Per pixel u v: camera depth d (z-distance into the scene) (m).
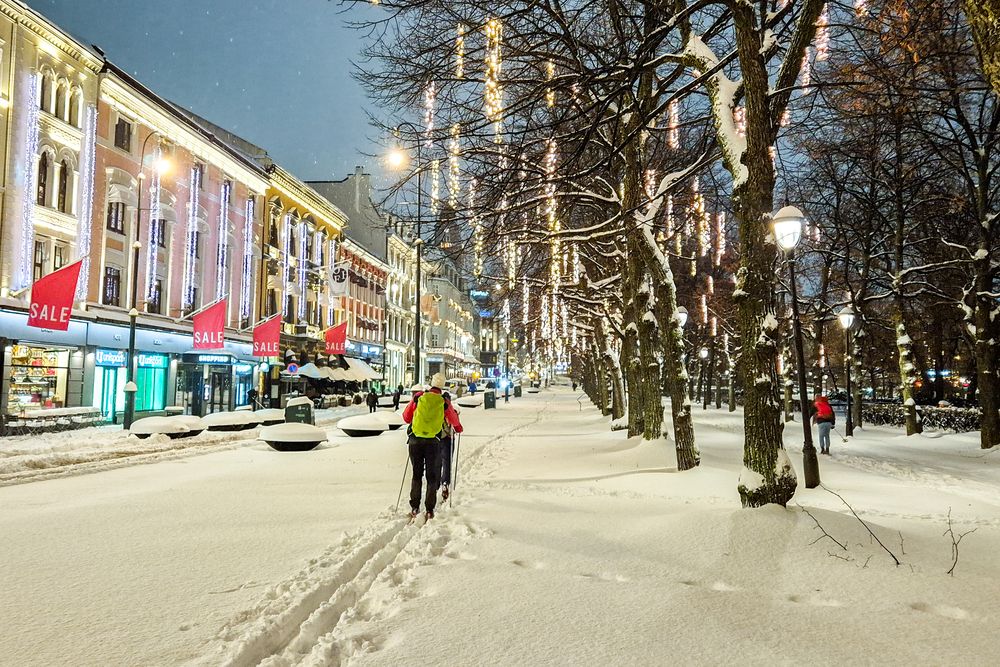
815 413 19.02
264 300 40.03
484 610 4.72
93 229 25.14
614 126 14.39
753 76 7.48
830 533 6.39
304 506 8.86
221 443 18.70
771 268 7.49
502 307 26.61
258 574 5.61
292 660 3.97
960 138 19.39
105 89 25.66
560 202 15.71
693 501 9.31
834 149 19.17
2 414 20.17
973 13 4.07
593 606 4.82
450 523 7.84
